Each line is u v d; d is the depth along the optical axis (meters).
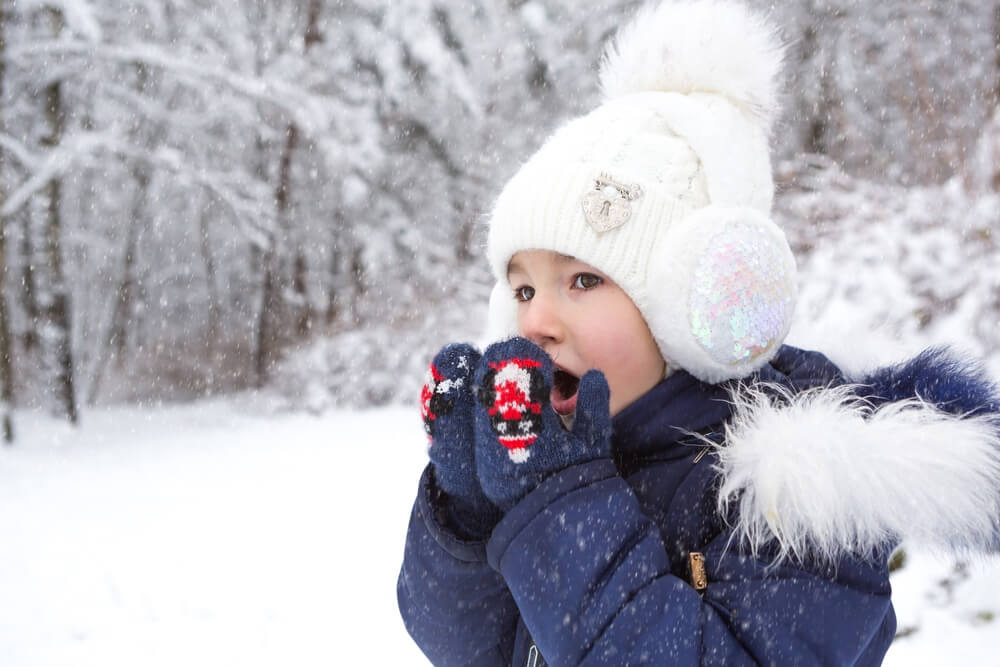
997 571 2.75
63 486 6.53
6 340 8.62
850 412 0.94
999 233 5.51
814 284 5.91
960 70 9.16
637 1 10.72
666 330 0.96
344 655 3.38
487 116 11.77
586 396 0.92
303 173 13.15
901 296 5.38
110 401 14.95
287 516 5.31
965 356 1.10
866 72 9.90
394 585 4.07
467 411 0.95
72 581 4.38
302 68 10.81
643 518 0.90
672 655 0.81
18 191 8.73
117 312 14.59
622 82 1.22
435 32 11.14
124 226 13.80
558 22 11.11
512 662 1.06
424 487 1.01
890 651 2.58
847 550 0.88
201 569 4.46
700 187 1.01
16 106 9.09
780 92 1.25
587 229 0.98
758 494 0.88
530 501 0.87
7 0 8.82
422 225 13.15
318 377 11.02
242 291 15.69
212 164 11.59
